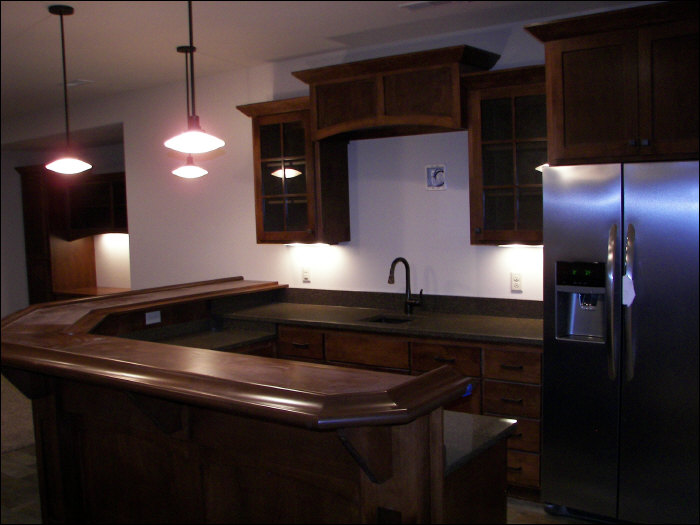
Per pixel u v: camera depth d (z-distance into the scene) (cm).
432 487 153
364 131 408
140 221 537
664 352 265
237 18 338
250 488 184
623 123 272
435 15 339
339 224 417
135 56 414
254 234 471
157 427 195
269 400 147
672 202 261
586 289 281
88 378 183
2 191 705
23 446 422
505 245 351
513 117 329
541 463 306
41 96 534
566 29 278
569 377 289
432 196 392
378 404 139
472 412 327
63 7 316
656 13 259
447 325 346
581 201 281
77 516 233
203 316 403
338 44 396
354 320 375
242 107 419
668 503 270
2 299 707
